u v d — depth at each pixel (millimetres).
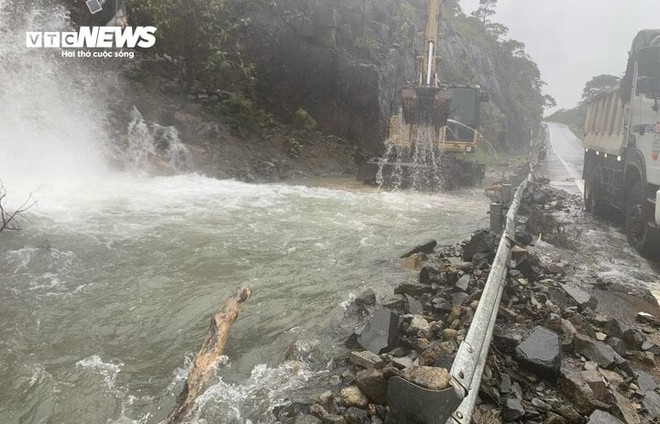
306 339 4324
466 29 57750
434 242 7312
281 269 6238
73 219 7637
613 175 10125
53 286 5148
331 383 3600
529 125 66812
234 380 3684
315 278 5988
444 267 6145
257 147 16203
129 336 4277
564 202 14039
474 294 4969
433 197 13375
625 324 5191
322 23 20016
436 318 4672
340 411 3119
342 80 20219
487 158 33156
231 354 4105
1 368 3619
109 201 9203
